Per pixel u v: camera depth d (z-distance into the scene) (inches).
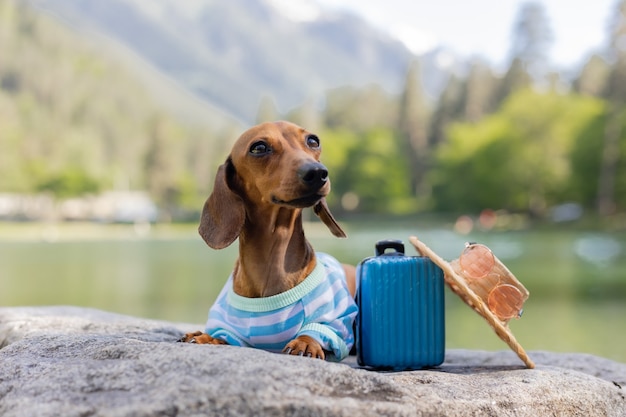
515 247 1003.9
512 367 126.9
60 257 968.3
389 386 93.4
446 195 2260.1
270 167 111.6
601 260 745.6
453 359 158.6
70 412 82.3
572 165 1779.0
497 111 2422.5
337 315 117.3
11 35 3666.3
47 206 2827.3
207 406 81.7
